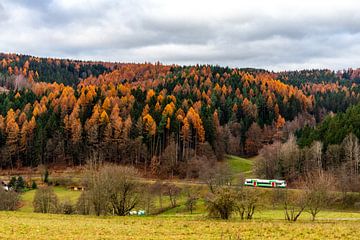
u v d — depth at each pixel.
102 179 62.31
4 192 77.44
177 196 102.56
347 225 42.12
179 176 134.62
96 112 151.50
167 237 33.19
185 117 152.75
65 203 78.06
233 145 170.00
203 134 151.50
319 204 57.09
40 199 74.94
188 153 143.50
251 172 139.50
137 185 65.31
